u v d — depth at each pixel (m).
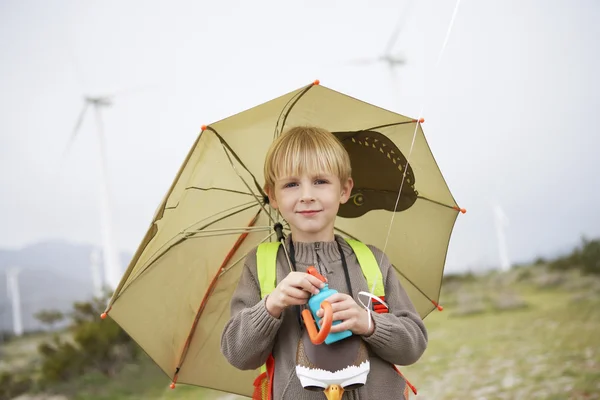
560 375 4.68
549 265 9.41
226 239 1.90
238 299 1.60
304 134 1.63
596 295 7.50
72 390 5.86
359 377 1.30
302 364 1.32
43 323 8.36
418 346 1.51
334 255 1.61
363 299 1.55
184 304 1.88
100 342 6.36
